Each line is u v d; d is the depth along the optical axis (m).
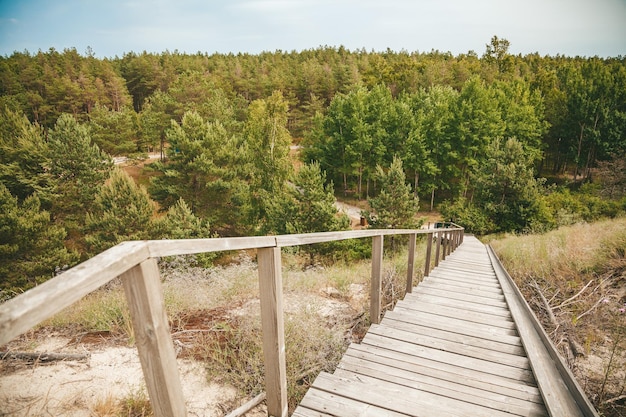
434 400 2.58
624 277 6.17
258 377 3.15
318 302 5.34
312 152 45.16
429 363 3.15
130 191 21.78
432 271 8.05
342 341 4.00
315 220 18.81
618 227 8.81
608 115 42.88
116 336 3.85
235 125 47.75
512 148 25.95
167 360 1.20
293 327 3.80
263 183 29.83
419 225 22.06
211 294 5.25
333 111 44.16
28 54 81.88
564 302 5.98
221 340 3.75
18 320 0.70
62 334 3.90
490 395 2.66
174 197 30.38
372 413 2.41
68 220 27.22
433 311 4.68
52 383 2.97
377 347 3.48
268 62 88.00
